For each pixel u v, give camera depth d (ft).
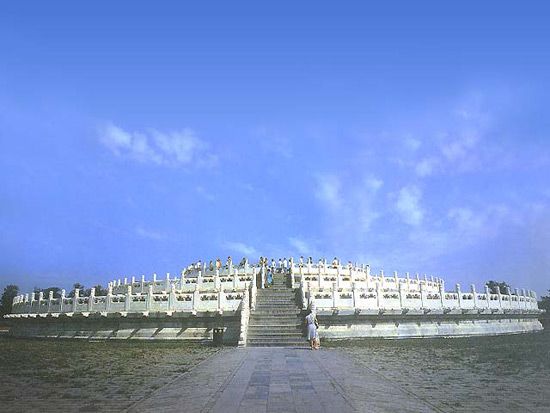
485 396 47.01
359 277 185.68
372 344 112.47
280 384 52.13
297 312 122.83
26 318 149.59
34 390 52.11
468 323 150.82
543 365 71.97
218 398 44.75
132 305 131.75
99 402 45.55
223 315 122.31
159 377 60.39
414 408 41.24
